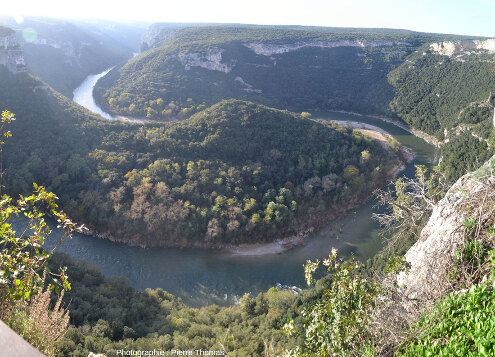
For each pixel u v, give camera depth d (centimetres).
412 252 1166
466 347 538
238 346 2448
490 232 784
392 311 714
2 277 496
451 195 1111
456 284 751
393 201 1606
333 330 710
